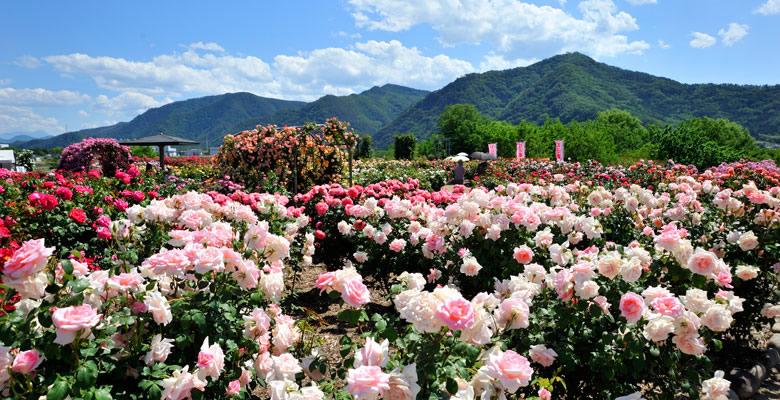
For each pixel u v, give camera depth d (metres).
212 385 1.72
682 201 4.41
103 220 3.07
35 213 3.78
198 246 1.87
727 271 2.50
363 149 57.53
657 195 6.50
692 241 4.03
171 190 7.11
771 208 4.35
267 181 8.12
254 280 1.92
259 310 1.93
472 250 3.58
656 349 2.09
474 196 3.68
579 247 4.36
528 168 17.80
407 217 4.23
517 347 2.04
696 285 2.53
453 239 3.74
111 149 10.58
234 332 1.84
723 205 4.12
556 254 2.62
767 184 7.82
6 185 5.03
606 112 74.38
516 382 1.44
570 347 2.09
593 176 12.40
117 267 1.95
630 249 2.55
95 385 1.40
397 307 1.73
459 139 73.19
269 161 8.88
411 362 1.62
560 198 4.63
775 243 3.76
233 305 1.97
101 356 1.49
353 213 4.23
